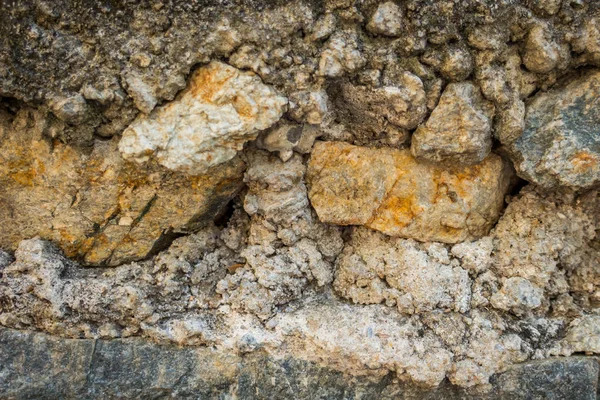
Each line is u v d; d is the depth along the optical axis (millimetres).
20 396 517
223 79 496
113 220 545
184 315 547
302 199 559
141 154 498
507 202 583
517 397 531
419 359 525
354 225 582
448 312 548
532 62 517
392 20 501
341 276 571
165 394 534
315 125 542
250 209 554
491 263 562
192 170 500
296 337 541
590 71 529
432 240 562
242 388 537
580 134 524
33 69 492
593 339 537
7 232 543
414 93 511
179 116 499
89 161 524
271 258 558
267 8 494
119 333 539
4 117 521
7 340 521
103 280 545
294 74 506
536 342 543
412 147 541
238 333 539
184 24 491
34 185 532
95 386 527
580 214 565
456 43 511
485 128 517
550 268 554
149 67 495
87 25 489
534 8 506
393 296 552
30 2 479
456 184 554
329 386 540
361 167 554
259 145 533
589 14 507
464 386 531
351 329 533
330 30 503
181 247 568
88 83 495
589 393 529
